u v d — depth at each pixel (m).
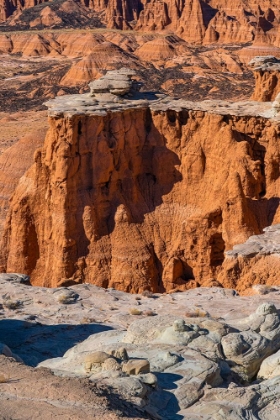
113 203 71.94
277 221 68.81
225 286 54.38
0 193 105.06
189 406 25.45
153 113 74.62
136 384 25.11
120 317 38.84
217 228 68.38
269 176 72.25
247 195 69.69
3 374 25.45
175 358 28.39
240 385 28.91
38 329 37.12
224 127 72.00
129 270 68.62
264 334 32.50
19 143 110.81
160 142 74.81
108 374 26.12
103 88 74.62
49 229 71.81
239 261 54.44
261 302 40.69
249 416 24.92
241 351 30.44
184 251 69.44
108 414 21.97
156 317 33.25
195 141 73.44
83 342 33.34
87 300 42.25
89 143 70.25
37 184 72.62
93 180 70.81
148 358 28.56
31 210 73.00
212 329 31.88
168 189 74.25
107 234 70.62
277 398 26.27
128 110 73.19
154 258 70.88
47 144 71.31
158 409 24.98
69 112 68.69
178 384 26.61
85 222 69.75
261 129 73.06
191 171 73.38
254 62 90.62
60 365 29.88
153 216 72.94
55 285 69.56
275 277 52.44
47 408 22.33
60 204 69.31
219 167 71.62
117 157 72.62
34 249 73.19
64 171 68.81
